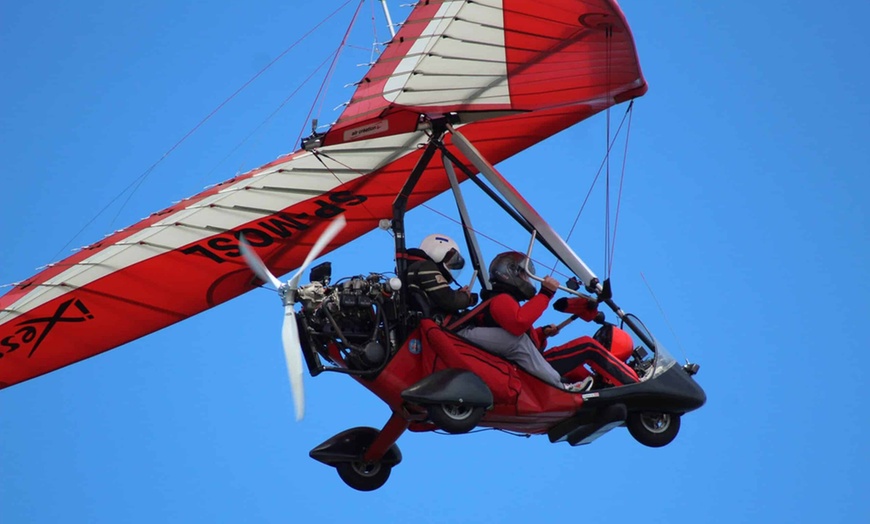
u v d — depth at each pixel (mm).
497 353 40844
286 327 37625
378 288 39438
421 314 39906
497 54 37688
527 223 43156
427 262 40062
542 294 40781
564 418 42250
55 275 49000
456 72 38125
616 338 43688
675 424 44938
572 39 37406
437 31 36562
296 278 37906
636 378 42844
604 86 40719
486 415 41281
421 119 41906
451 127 42219
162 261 51031
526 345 41094
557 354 42531
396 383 39719
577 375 43312
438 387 38750
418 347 40000
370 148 50219
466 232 43125
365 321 39438
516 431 43969
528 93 40312
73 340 50438
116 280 50406
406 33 37094
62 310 49781
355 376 39812
